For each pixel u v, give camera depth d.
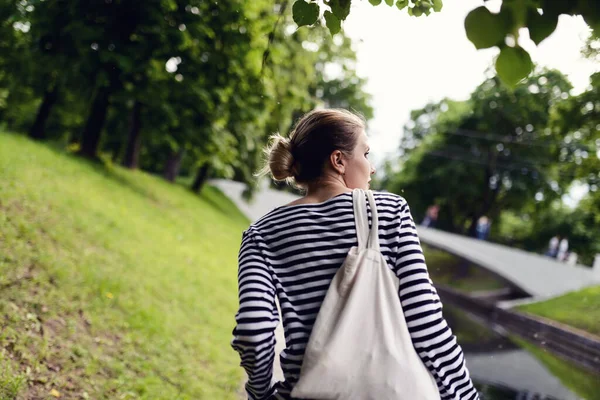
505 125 32.88
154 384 4.31
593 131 16.88
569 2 1.16
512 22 1.20
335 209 1.53
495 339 15.48
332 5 1.82
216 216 21.14
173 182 25.33
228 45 10.59
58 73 13.73
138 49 12.02
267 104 14.77
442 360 1.39
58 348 4.17
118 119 21.30
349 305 1.35
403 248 1.47
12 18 13.36
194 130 14.98
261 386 1.49
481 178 35.62
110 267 6.86
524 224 43.38
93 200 10.54
